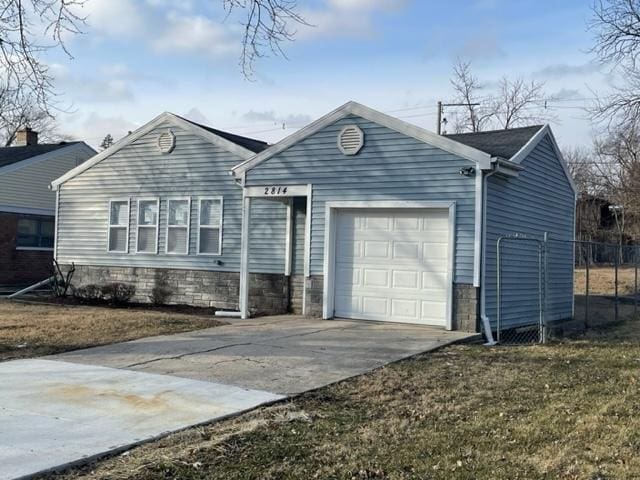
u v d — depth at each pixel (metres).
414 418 6.17
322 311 12.83
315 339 10.27
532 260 13.66
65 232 18.34
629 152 33.19
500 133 14.73
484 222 11.29
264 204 14.97
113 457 4.86
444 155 11.56
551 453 5.15
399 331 11.16
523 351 9.85
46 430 5.43
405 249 12.15
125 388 6.97
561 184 15.74
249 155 15.30
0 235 23.38
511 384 7.61
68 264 18.19
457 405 6.65
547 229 14.77
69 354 8.94
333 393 7.02
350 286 12.70
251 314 14.27
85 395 6.64
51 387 6.96
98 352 9.07
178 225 16.38
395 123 12.03
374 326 11.73
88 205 17.97
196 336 10.52
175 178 16.48
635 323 15.33
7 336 10.16
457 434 5.64
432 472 4.71
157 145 16.80
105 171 17.70
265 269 14.81
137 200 17.08
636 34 19.28
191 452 4.96
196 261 16.03
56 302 16.39
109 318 12.35
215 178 15.89
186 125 16.31
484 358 9.16
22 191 24.17
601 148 74.81
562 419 6.12
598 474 4.68
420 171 11.79
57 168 25.61
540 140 14.19
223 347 9.50
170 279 16.39
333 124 12.79
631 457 5.05
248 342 9.95
